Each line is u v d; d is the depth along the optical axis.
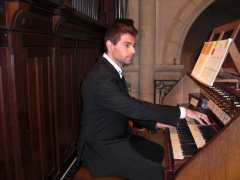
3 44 1.49
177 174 1.41
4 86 1.52
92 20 2.94
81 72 3.04
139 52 4.57
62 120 2.44
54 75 2.20
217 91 2.01
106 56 1.84
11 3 1.45
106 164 1.77
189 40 5.92
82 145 1.89
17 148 1.63
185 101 2.78
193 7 4.52
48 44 2.08
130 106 1.66
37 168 1.94
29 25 1.71
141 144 2.07
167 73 4.65
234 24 1.96
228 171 1.39
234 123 1.37
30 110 1.81
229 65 2.86
